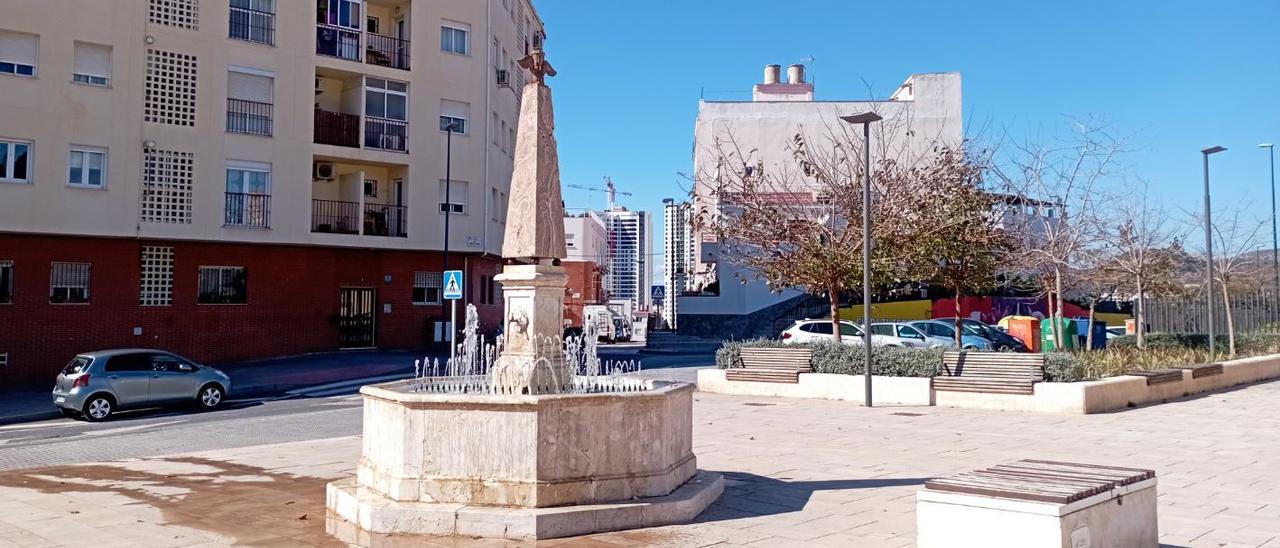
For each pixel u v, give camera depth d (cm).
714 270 4797
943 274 2166
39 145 2627
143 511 839
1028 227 2711
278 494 921
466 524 717
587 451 758
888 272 2034
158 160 2798
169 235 2798
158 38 2802
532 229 901
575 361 1010
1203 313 3003
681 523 765
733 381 1962
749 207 2248
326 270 3136
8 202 2583
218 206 2878
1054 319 2553
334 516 805
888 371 1811
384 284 3284
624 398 770
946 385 1702
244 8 2966
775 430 1377
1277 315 3306
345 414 1831
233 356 2922
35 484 990
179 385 1986
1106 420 1484
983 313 4156
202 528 767
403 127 3284
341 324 3259
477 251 3416
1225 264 2848
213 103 2878
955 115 4466
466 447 748
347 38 3200
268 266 3006
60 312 2664
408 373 2733
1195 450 1172
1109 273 2639
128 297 2766
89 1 2703
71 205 2662
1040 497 510
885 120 3862
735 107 4581
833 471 1019
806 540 707
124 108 2742
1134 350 2245
